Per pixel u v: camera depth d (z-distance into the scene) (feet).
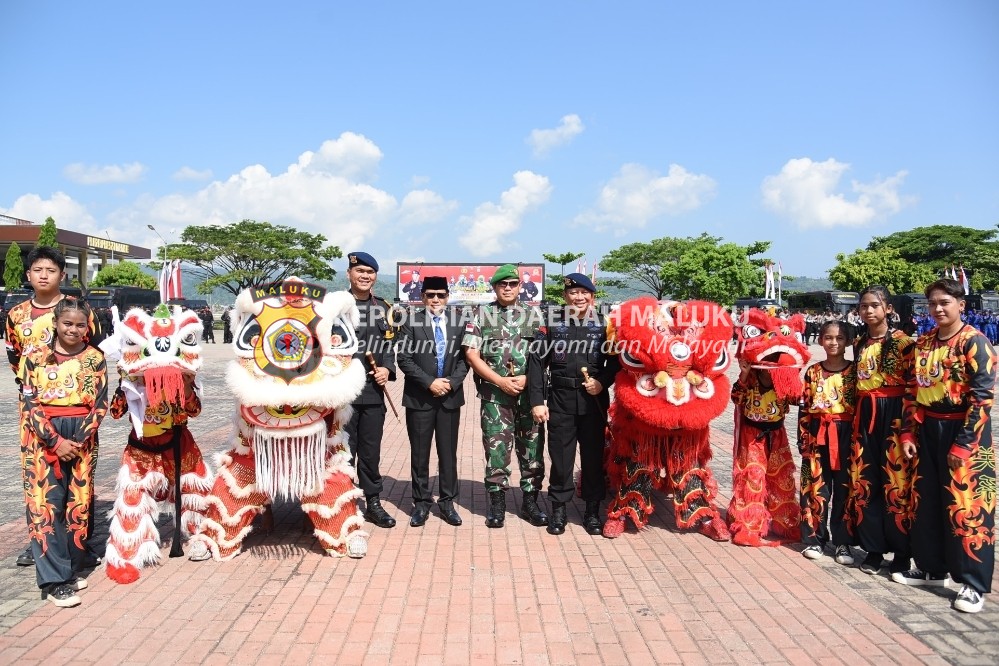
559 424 17.15
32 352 13.57
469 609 12.85
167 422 14.84
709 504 16.81
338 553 15.42
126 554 14.19
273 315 14.82
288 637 11.71
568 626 12.19
